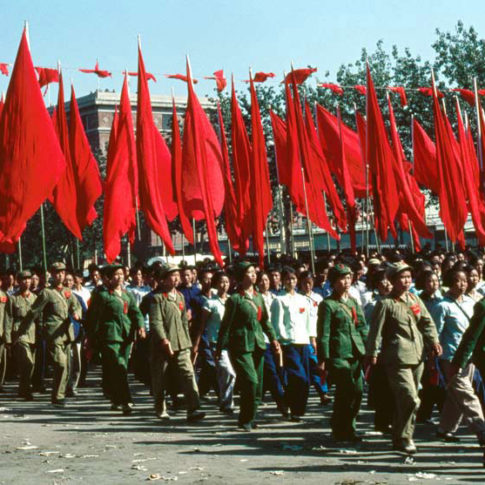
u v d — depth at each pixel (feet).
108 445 38.52
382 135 75.77
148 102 66.49
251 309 42.37
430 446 36.14
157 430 42.73
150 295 55.36
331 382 38.04
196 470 32.37
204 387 52.70
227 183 74.33
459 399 33.63
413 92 159.63
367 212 78.23
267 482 29.76
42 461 34.88
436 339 35.73
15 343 57.47
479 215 79.41
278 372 46.24
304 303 46.24
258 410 49.19
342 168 83.05
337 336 38.04
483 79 160.66
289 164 75.46
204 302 50.93
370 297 52.80
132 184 67.21
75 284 64.03
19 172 60.90
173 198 70.44
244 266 42.70
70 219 67.87
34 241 202.28
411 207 79.20
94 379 70.59
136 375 56.90
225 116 161.68
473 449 35.27
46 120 61.11
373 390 39.58
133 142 67.36
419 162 89.35
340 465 32.42
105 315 48.80
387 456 34.01
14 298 59.77
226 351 48.14
